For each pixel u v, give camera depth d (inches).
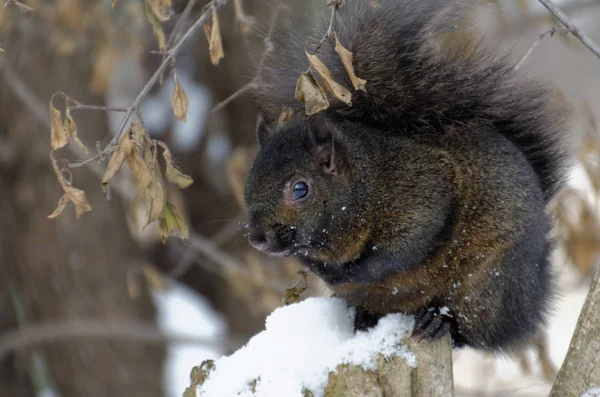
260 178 348.5
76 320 660.7
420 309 348.2
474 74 362.9
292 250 350.3
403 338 309.4
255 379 301.9
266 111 387.5
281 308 339.9
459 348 357.4
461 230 341.4
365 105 367.6
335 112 370.3
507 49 410.6
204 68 738.8
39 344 677.3
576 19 698.2
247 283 583.8
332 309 343.0
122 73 766.5
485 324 347.3
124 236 673.6
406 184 345.7
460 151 350.0
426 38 361.4
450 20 368.5
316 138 349.7
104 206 660.1
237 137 719.7
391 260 343.6
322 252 352.5
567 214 513.0
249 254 612.7
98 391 668.7
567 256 517.7
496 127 373.4
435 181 344.8
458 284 342.3
